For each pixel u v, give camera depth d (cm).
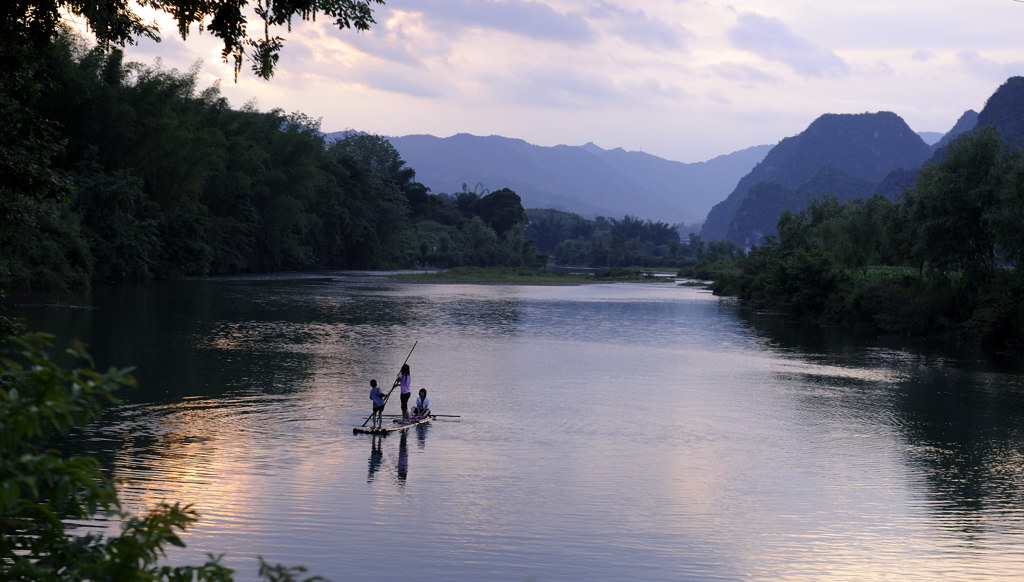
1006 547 1499
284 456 1989
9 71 1500
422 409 2488
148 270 8788
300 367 3425
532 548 1427
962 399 3077
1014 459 2169
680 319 6706
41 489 456
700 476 1947
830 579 1336
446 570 1311
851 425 2583
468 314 6606
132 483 1698
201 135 9525
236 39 1394
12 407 450
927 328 5562
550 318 6500
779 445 2291
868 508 1723
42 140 1559
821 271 7031
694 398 3014
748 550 1456
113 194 8000
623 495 1770
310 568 1290
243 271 12256
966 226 5431
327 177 14162
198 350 3812
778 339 5291
